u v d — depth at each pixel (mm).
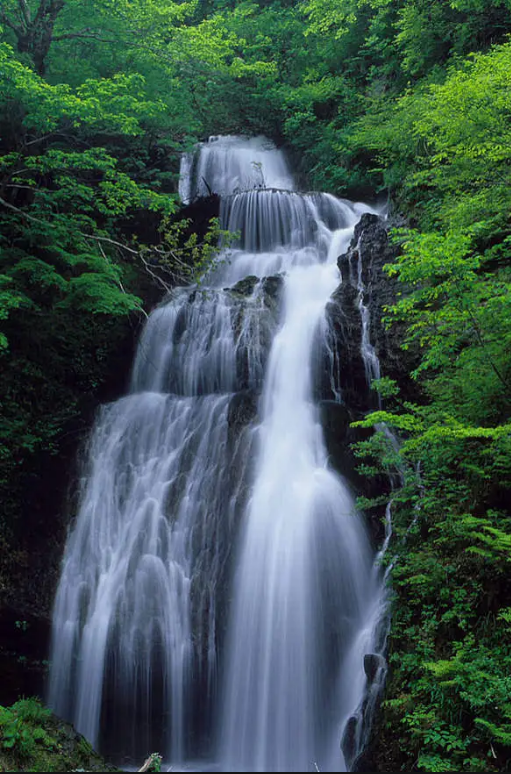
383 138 16047
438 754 6949
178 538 11742
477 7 15891
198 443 12859
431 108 12977
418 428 8438
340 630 10070
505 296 7652
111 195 15438
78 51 18266
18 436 13656
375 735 7883
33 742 6902
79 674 11125
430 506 8992
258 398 13266
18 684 11586
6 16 16234
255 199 19281
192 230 19000
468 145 9695
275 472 11781
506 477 8258
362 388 13094
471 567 8227
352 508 10914
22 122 14820
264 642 10164
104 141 19578
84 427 14234
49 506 13133
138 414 13930
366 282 13992
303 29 26812
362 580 10484
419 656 8000
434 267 7820
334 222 19609
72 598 11852
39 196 16078
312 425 12328
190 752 10250
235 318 14469
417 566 8625
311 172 23609
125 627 11094
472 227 8312
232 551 11125
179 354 15000
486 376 8219
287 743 9562
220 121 25500
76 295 14625
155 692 10648
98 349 15734
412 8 17875
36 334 15047
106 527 12523
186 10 19047
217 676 10367
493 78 9031
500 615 6875
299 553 10500
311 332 13719
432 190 14070
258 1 31516
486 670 6980
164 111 18906
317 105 24906
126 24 17531
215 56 18562
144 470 12977
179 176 20156
